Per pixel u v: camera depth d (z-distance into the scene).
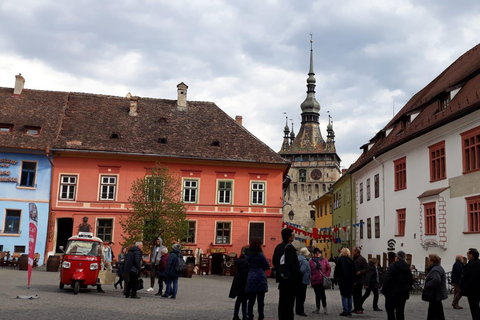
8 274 24.48
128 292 16.27
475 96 23.38
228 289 22.31
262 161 38.25
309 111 120.06
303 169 109.50
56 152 35.41
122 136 37.91
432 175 27.36
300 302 13.41
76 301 14.27
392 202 33.00
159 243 19.23
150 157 36.75
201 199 37.41
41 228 34.44
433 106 30.00
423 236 27.50
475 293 10.87
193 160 37.53
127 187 36.28
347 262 13.52
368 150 41.81
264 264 10.95
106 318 10.94
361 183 41.81
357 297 14.12
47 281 21.27
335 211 57.03
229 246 37.12
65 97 41.41
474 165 23.30
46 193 34.94
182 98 43.53
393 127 37.22
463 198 23.88
